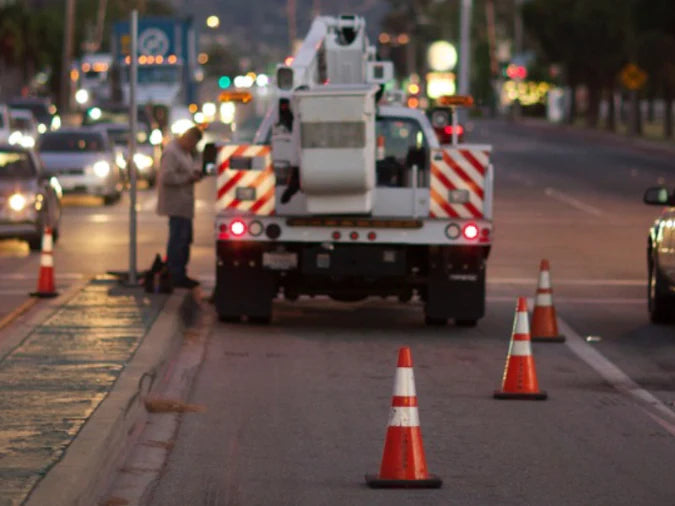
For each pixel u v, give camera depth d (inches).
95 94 5738.2
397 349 1269.7
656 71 6422.2
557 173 4345.5
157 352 1097.4
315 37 1565.0
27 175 2161.7
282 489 761.0
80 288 1505.9
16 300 1540.4
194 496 745.0
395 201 1357.0
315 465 817.5
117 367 1021.8
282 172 1354.6
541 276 1332.4
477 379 1119.0
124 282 1540.4
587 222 2647.6
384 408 991.6
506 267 1927.9
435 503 733.3
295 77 1391.5
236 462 823.7
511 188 3624.5
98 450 753.0
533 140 7140.8
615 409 998.4
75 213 2844.5
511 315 1501.0
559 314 1513.3
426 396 1043.3
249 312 1391.5
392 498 743.1
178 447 861.8
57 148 3201.3
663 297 1414.9
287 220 1352.1
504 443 882.1
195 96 5349.4
